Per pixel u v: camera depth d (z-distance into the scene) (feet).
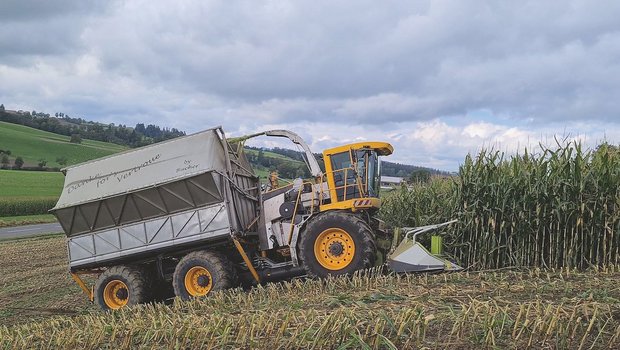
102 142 405.59
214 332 19.34
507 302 19.76
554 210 31.91
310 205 34.35
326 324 17.43
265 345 17.66
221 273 32.73
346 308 19.88
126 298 35.63
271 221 35.19
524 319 17.02
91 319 26.27
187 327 20.18
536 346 15.02
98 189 35.19
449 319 17.93
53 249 74.54
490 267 34.32
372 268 30.81
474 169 35.09
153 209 34.24
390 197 45.16
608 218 31.35
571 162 32.32
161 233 34.35
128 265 35.99
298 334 17.67
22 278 51.29
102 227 35.73
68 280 48.78
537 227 32.55
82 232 36.27
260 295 28.53
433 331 16.99
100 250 35.91
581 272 29.94
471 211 34.91
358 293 25.00
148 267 36.58
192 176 32.63
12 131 357.41
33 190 198.90
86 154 338.54
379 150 35.27
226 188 33.37
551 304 18.06
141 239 34.81
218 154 33.91
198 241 33.60
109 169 35.58
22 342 22.79
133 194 34.01
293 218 34.17
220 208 33.09
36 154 313.32
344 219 31.48
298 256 33.22
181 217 33.86
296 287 29.96
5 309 36.40
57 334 23.22
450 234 35.88
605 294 20.85
